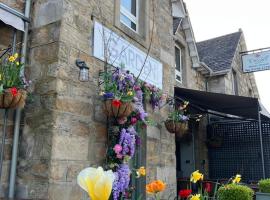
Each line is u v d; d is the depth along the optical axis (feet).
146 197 19.57
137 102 17.90
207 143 37.40
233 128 37.58
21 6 15.62
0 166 13.12
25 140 14.48
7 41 14.73
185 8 35.19
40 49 15.34
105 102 15.96
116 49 18.75
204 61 44.73
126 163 17.07
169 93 24.23
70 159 14.47
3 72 12.80
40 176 13.64
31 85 15.01
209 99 29.07
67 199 14.02
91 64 16.72
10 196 13.65
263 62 36.81
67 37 15.38
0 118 13.94
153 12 23.56
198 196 9.96
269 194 18.22
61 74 14.67
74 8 16.10
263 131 36.06
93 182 4.08
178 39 34.01
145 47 21.88
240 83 46.85
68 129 14.60
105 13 18.40
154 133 21.49
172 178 22.77
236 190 16.66
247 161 36.09
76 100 15.31
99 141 16.44
